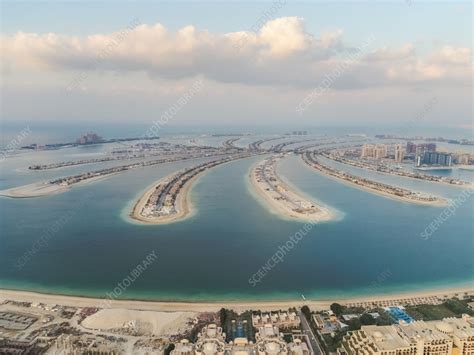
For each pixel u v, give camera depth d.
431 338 147.25
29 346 157.25
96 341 161.00
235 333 166.62
